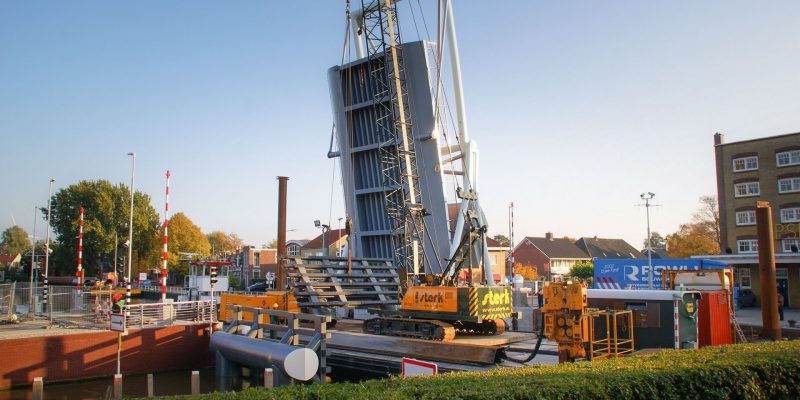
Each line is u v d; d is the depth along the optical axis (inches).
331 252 2859.3
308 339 768.9
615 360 410.0
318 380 580.4
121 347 815.7
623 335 599.2
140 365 829.2
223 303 968.3
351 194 1251.8
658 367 369.7
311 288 894.4
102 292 1109.7
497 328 775.1
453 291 719.7
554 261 3344.0
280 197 1328.7
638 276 1571.1
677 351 458.0
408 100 1167.0
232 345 663.1
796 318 1219.9
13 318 956.0
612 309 615.5
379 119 1183.6
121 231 3174.2
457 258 853.2
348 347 768.9
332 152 1282.0
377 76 1182.9
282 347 595.5
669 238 2716.5
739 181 1795.0
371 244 1252.5
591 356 504.1
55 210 3102.9
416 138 1171.3
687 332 595.8
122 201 3196.4
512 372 354.0
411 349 700.0
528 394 287.4
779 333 829.8
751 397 375.2
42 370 751.1
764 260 845.2
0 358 723.4
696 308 612.1
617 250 3809.1
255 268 3208.7
